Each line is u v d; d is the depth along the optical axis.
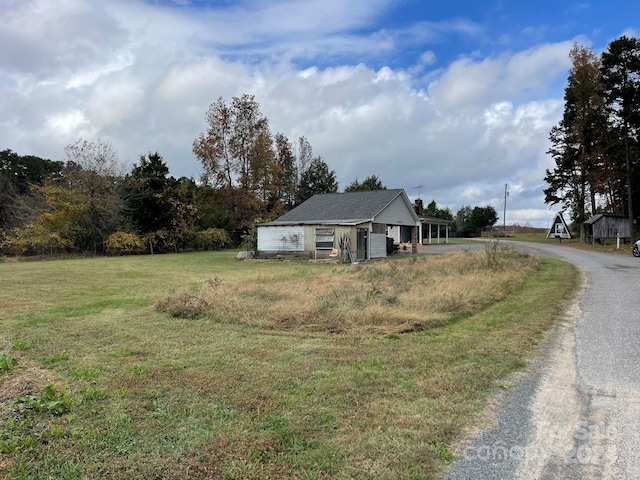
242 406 3.66
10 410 3.48
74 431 3.17
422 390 4.01
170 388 4.08
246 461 2.79
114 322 7.18
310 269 17.17
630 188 27.30
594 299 9.11
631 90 25.73
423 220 38.81
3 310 8.37
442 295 8.33
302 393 3.95
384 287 9.72
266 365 4.82
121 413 3.51
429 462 2.77
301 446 2.98
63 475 2.62
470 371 4.54
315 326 6.66
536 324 6.79
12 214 31.25
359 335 6.18
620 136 27.47
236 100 40.25
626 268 15.25
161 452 2.89
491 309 8.07
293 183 52.81
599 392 3.98
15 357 5.12
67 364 4.88
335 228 22.31
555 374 4.50
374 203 25.45
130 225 31.73
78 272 16.88
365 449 2.93
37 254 28.36
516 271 13.34
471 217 62.09
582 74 31.16
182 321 7.24
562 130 34.59
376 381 4.25
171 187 33.25
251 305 7.67
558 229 43.31
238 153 40.25
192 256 27.69
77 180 29.70
